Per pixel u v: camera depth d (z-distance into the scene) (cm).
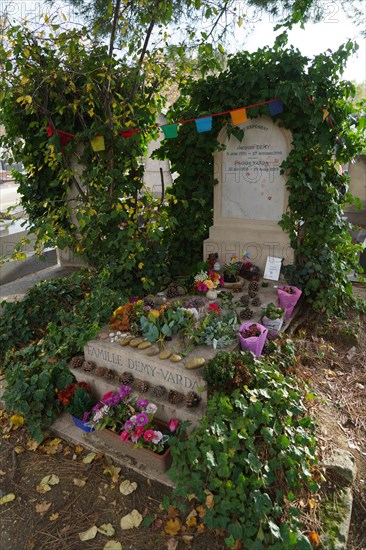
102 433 254
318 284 388
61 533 208
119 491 230
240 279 395
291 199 393
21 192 528
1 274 543
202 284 368
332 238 394
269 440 208
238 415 221
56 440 271
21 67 349
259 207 422
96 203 370
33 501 227
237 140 411
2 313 411
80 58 371
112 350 281
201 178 466
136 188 440
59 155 395
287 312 357
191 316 289
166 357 260
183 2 389
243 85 383
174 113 448
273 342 298
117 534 205
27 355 323
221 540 198
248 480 197
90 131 389
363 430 270
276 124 387
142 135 456
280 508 192
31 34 343
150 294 385
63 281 421
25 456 260
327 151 373
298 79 359
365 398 301
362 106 379
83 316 343
